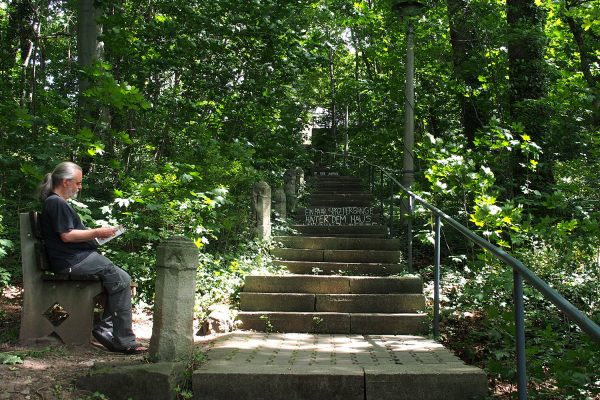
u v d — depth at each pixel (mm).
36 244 4988
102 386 3877
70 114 8930
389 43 13383
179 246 4191
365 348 5309
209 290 6836
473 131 11969
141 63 10289
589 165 7926
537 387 4484
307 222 11156
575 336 5594
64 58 17750
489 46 10805
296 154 15438
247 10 10109
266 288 6910
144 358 4203
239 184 8961
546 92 10234
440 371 4117
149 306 6531
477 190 7156
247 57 10633
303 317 6305
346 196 12992
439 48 12430
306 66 10977
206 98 11180
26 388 3836
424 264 9578
